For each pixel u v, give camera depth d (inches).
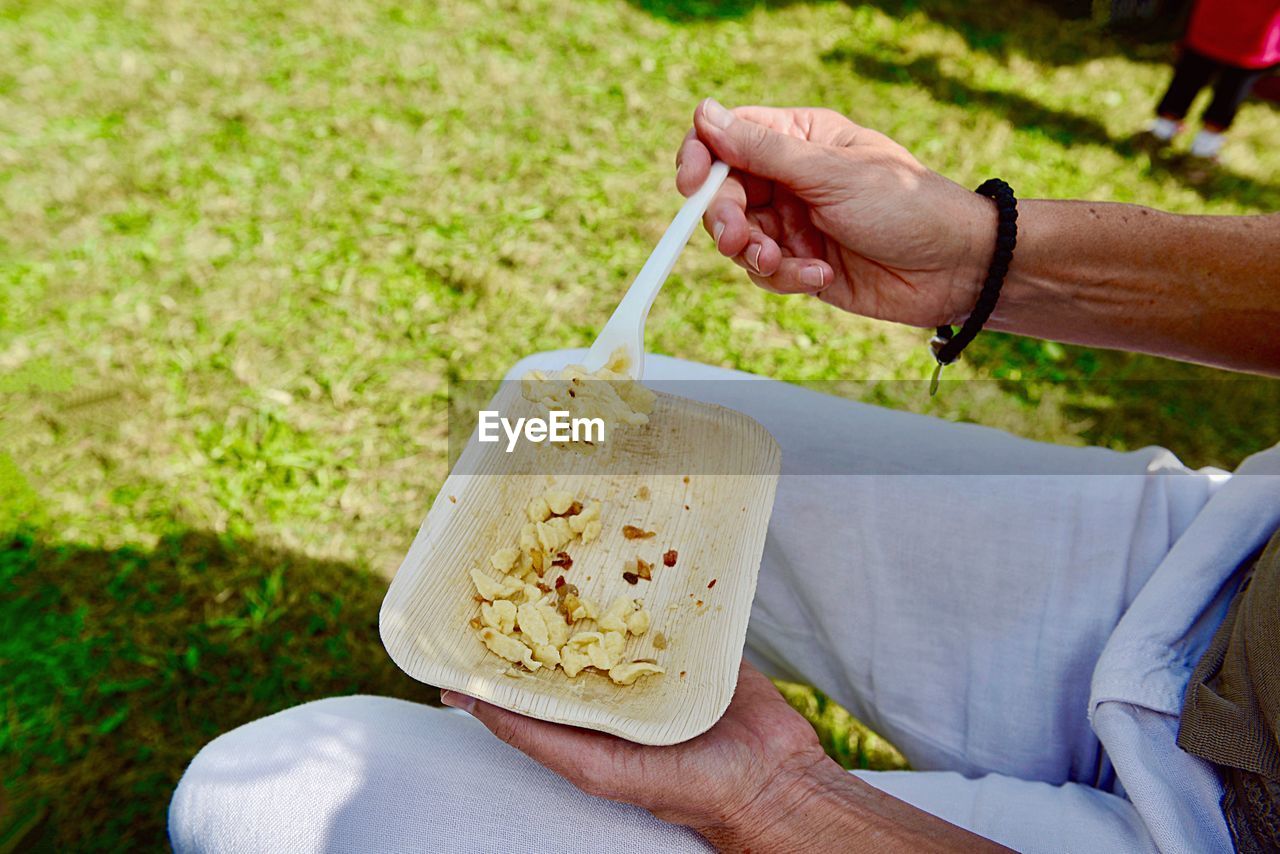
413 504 42.6
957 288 28.1
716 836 22.2
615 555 25.0
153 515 41.3
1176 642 23.3
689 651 23.3
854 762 37.2
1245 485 24.0
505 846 22.0
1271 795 20.8
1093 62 73.5
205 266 50.9
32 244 51.2
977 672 26.3
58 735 35.9
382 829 22.0
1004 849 21.4
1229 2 58.7
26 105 59.9
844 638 27.8
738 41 72.4
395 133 60.4
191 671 37.8
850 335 50.9
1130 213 26.5
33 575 39.4
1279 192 63.4
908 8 77.7
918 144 64.1
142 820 34.5
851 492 27.2
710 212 28.1
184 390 45.3
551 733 21.8
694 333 50.3
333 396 45.6
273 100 62.2
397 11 71.4
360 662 38.6
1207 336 26.8
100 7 69.1
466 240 54.0
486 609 23.5
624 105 64.7
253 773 22.7
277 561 40.5
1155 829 21.5
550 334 49.2
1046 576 25.8
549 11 72.7
